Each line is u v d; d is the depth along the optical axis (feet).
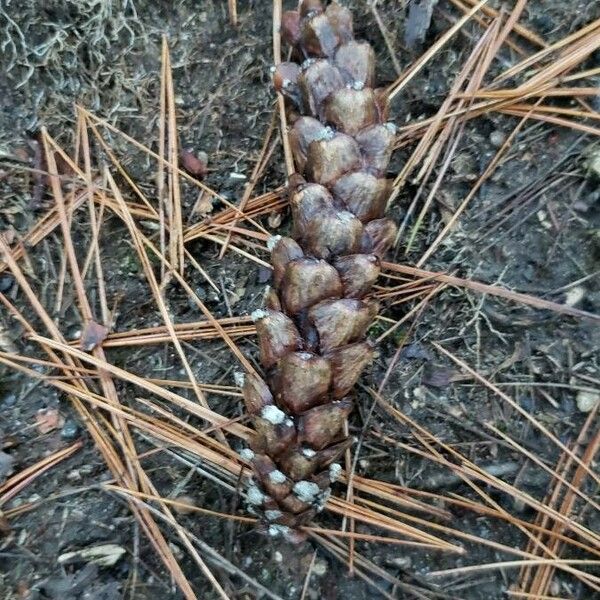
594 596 0.53
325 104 0.50
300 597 0.53
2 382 0.56
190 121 0.61
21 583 0.52
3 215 0.57
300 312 0.47
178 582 0.52
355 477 0.55
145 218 0.60
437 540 0.53
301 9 0.54
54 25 0.58
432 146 0.59
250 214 0.60
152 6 0.59
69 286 0.58
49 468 0.55
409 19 0.59
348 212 0.47
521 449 0.55
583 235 0.56
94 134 0.59
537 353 0.56
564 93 0.56
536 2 0.58
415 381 0.57
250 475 0.54
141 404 0.57
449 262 0.58
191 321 0.59
